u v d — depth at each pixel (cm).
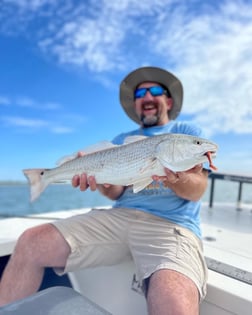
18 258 62
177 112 107
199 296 52
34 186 78
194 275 53
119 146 67
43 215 112
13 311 31
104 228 69
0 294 59
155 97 95
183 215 69
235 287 53
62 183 75
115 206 79
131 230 68
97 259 68
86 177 69
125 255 70
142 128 94
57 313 32
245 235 93
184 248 59
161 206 71
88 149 74
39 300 34
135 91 102
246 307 49
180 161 58
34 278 62
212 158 58
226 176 132
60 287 38
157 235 63
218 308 53
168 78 98
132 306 65
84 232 67
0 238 79
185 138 58
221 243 82
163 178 61
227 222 113
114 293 70
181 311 44
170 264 54
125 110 113
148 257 60
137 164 63
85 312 32
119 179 66
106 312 33
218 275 59
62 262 65
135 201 75
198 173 67
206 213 131
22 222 99
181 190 66
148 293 51
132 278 66
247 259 67
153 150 61
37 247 62
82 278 79
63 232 66
